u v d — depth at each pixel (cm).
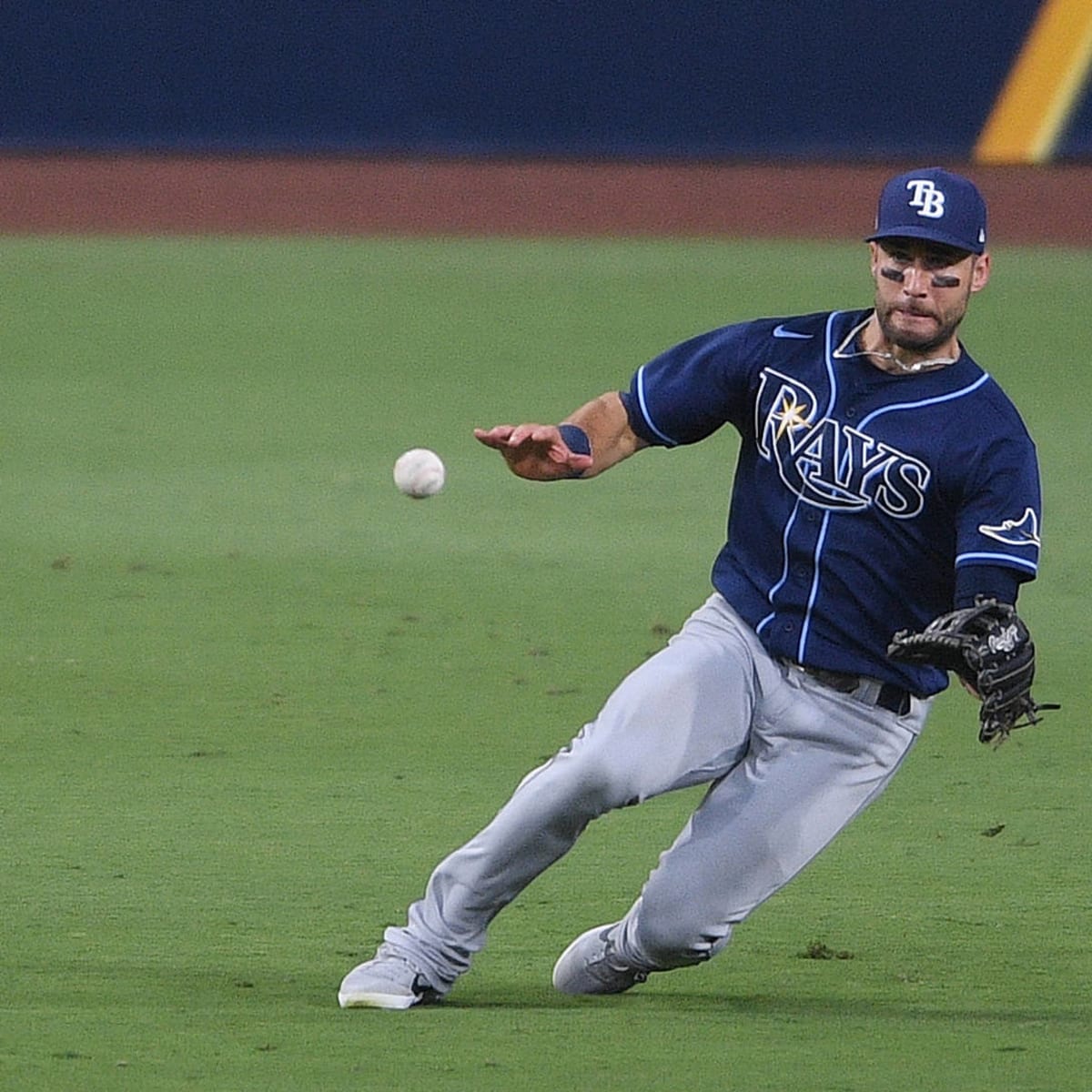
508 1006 1922
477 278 8888
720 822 1938
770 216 10400
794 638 1909
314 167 10919
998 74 10494
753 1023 1856
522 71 10775
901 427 1859
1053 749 2984
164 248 9769
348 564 4175
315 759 2870
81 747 2916
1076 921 2236
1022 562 1803
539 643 3562
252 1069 1670
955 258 1827
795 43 10650
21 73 10694
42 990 1925
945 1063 1712
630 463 5375
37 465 5191
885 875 2412
